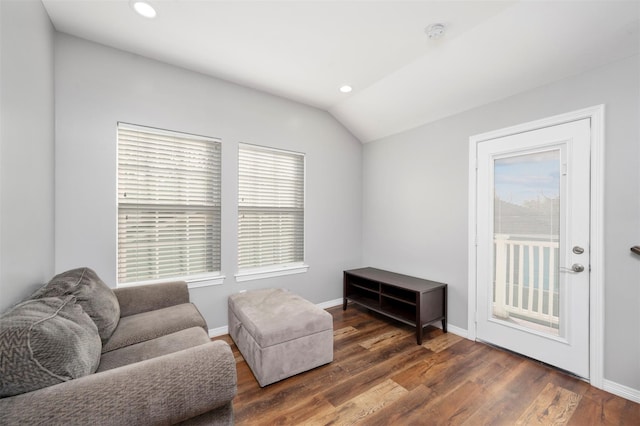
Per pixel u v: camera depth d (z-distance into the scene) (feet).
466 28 6.44
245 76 8.80
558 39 6.05
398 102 9.69
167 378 3.23
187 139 8.49
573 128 6.57
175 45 7.22
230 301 8.70
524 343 7.48
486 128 8.33
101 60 7.13
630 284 5.78
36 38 5.29
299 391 6.10
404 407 5.60
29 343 2.99
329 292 11.76
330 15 6.06
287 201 10.66
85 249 6.91
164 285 7.22
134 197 7.68
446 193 9.44
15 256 4.29
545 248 7.10
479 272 8.49
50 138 6.17
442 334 9.08
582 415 5.35
